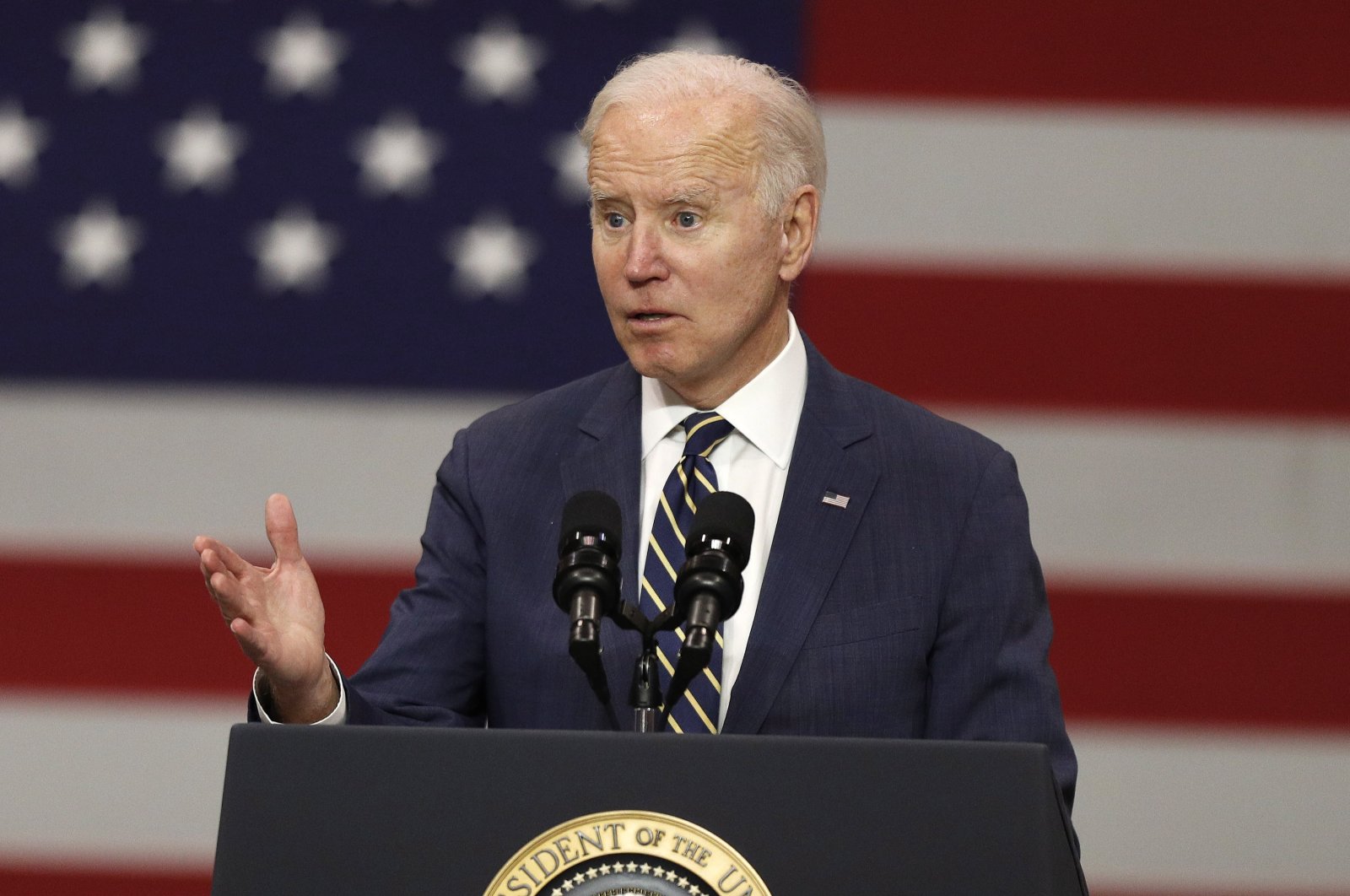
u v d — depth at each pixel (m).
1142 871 14.76
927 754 5.29
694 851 5.18
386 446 15.38
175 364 15.48
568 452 8.40
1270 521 14.91
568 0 15.87
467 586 8.30
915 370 15.16
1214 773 14.79
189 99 15.88
